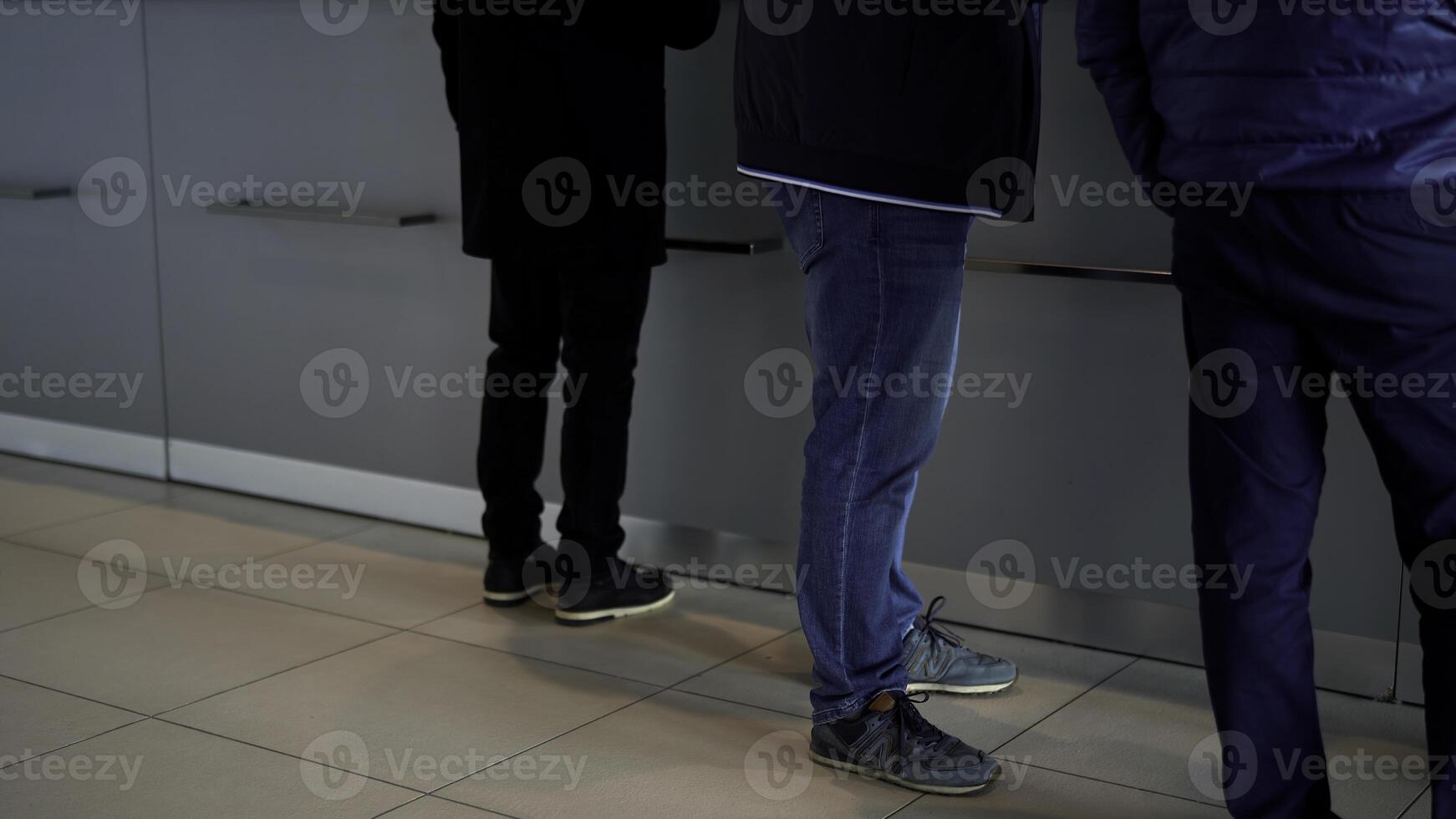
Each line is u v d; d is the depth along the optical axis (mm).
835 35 1823
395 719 2207
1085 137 2332
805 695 2326
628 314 2506
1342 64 1459
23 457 3658
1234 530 1658
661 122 2408
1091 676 2400
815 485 2004
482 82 2361
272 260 3221
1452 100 1457
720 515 2822
